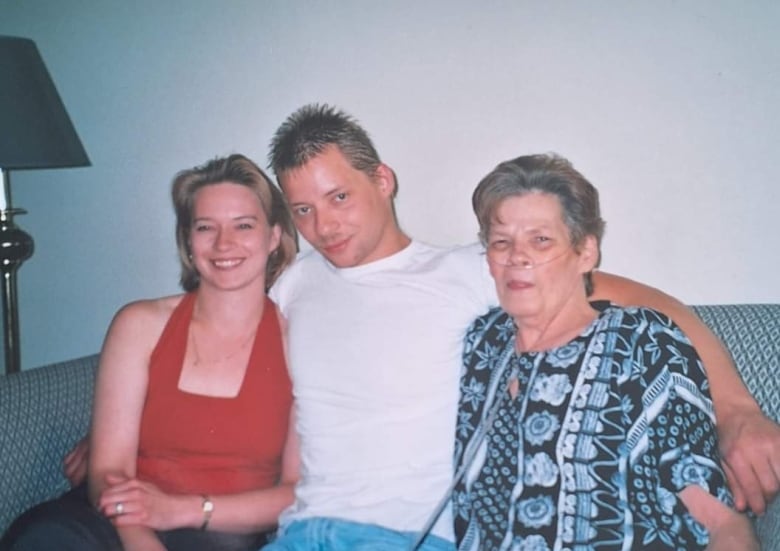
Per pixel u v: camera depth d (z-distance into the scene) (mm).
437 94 1787
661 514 1101
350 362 1373
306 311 1437
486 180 1256
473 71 1759
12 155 1712
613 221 1717
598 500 1123
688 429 1108
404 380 1347
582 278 1266
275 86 1909
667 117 1666
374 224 1394
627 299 1335
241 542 1377
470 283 1385
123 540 1287
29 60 1771
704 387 1146
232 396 1450
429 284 1386
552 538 1135
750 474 1129
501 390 1240
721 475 1092
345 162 1358
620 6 1664
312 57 1868
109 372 1450
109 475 1375
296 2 1862
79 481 1482
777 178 1630
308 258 1511
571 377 1168
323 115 1398
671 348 1151
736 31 1615
